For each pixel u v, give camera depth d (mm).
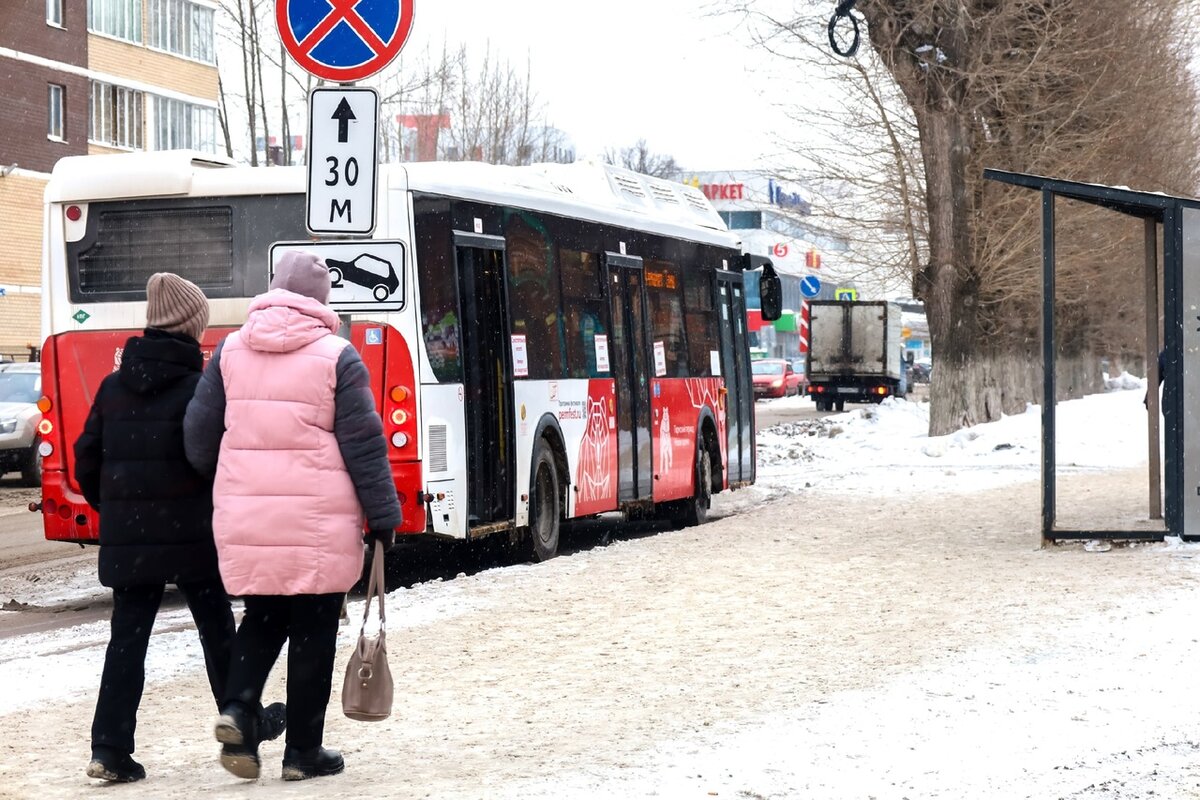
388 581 15250
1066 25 32000
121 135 58719
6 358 52625
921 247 33344
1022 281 33125
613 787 6453
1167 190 37438
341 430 6707
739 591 12383
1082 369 50938
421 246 13836
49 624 12781
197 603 7160
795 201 34906
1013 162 32938
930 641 9945
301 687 6750
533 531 15625
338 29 10234
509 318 15172
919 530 16656
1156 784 6449
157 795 6508
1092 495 20375
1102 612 10914
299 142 49562
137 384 6953
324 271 6918
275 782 6746
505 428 15023
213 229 13891
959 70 29688
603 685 8852
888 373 59719
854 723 7633
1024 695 8227
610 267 17719
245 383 6719
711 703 8258
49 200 14141
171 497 6930
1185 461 14680
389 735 7707
